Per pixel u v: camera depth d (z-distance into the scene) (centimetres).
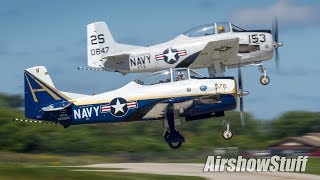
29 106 8638
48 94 8625
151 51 9812
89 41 10669
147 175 7450
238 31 9875
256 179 7838
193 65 9781
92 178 6775
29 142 15988
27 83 8650
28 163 10519
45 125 16638
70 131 16688
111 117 8438
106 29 10638
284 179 7912
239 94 8388
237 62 9875
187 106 8319
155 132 17375
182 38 9800
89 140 16375
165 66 9800
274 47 9994
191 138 18712
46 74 8662
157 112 8381
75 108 8506
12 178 6550
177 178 7431
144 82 8438
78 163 10744
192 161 11169
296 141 16550
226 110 8400
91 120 8488
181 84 8356
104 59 9969
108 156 11831
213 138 18775
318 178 8050
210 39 9756
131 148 16512
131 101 8362
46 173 6825
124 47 10512
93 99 8469
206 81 8350
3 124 16300
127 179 6950
